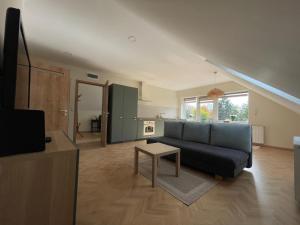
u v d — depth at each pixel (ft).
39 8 6.51
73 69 14.71
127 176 7.60
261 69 5.23
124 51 10.74
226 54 5.33
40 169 2.38
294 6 1.90
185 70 14.52
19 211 2.22
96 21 7.36
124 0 4.46
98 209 5.02
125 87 16.97
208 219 4.67
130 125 17.35
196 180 7.34
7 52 2.40
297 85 5.32
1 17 3.28
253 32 2.98
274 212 5.04
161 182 7.06
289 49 3.05
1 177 2.11
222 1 2.38
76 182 2.71
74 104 14.66
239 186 6.81
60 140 3.62
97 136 20.06
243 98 17.49
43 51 11.26
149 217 4.71
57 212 2.51
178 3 3.07
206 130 10.44
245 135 8.75
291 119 14.11
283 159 11.09
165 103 23.90
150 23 5.71
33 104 10.19
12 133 2.23
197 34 4.45
